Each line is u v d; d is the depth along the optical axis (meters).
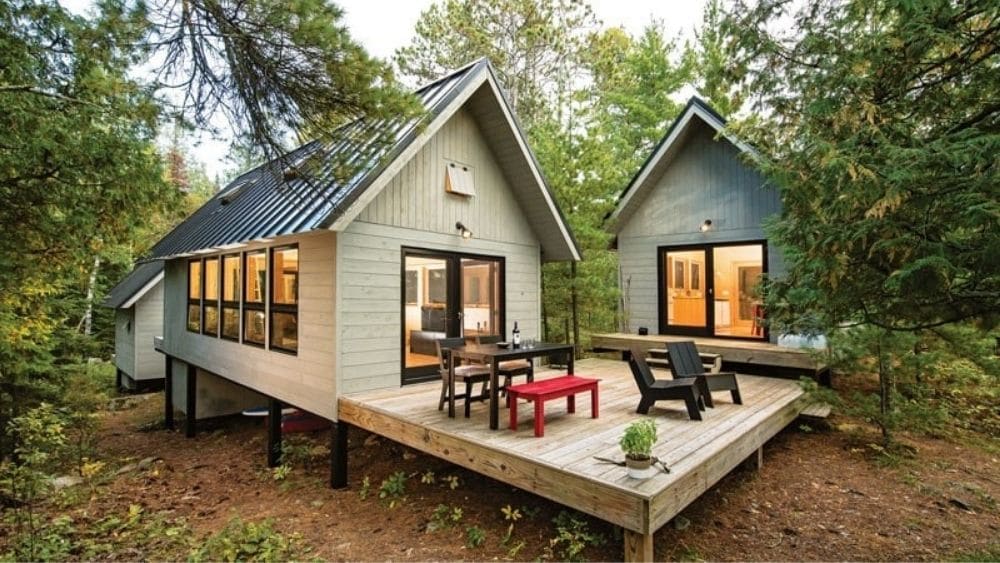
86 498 5.87
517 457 3.77
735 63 3.71
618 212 10.15
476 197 7.50
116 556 4.21
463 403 5.59
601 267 10.28
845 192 2.71
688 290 9.77
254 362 7.31
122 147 5.21
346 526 4.57
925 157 2.39
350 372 5.81
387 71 4.14
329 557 3.95
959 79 2.82
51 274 6.07
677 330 9.91
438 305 6.93
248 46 3.79
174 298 10.53
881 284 2.91
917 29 2.67
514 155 7.63
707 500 4.43
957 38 2.61
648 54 15.58
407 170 6.50
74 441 8.29
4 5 4.29
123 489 6.25
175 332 10.41
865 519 4.09
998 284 2.56
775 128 3.59
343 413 5.62
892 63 2.87
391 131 5.81
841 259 2.84
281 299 6.73
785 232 3.39
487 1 13.66
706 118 8.85
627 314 10.58
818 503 4.39
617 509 3.09
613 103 15.30
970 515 4.15
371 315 6.05
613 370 8.29
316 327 6.01
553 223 8.25
